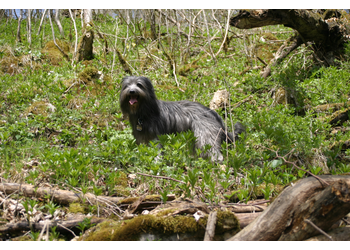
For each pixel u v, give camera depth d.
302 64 8.20
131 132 5.39
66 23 15.64
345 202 2.26
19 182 3.58
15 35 12.56
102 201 3.29
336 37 7.88
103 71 8.14
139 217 2.76
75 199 3.29
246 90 7.30
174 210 2.87
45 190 3.32
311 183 2.56
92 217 2.98
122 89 4.98
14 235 2.80
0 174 3.68
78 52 9.05
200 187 3.55
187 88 7.44
